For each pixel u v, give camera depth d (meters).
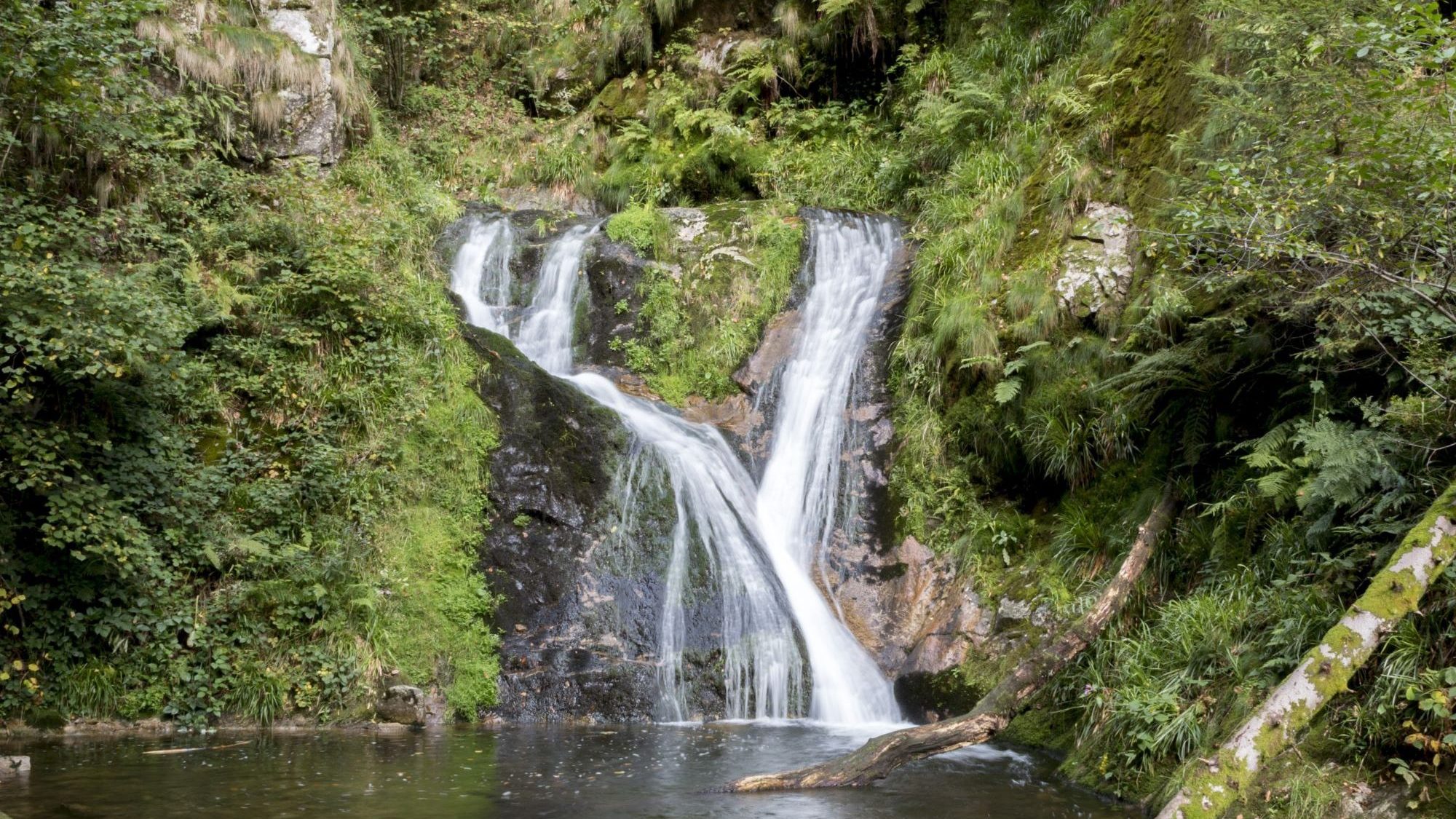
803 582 9.60
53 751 6.98
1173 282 8.08
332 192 11.67
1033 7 13.34
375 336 10.12
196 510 8.52
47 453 7.52
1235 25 7.38
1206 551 7.28
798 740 7.58
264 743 7.33
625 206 15.41
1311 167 5.25
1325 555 5.85
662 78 16.75
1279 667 5.57
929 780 6.32
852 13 15.35
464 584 9.00
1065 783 6.23
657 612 9.06
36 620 7.80
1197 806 4.70
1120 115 10.29
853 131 15.36
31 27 7.76
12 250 7.93
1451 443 5.57
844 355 11.04
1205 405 7.67
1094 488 8.73
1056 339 9.26
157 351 7.83
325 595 8.52
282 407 9.50
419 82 17.19
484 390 10.16
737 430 10.99
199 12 11.66
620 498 9.73
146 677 7.99
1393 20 5.11
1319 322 5.95
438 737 7.64
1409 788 4.71
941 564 9.31
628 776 6.35
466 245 12.61
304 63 12.29
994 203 10.78
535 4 18.22
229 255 10.13
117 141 9.55
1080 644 6.83
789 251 12.09
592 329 11.86
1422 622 5.10
